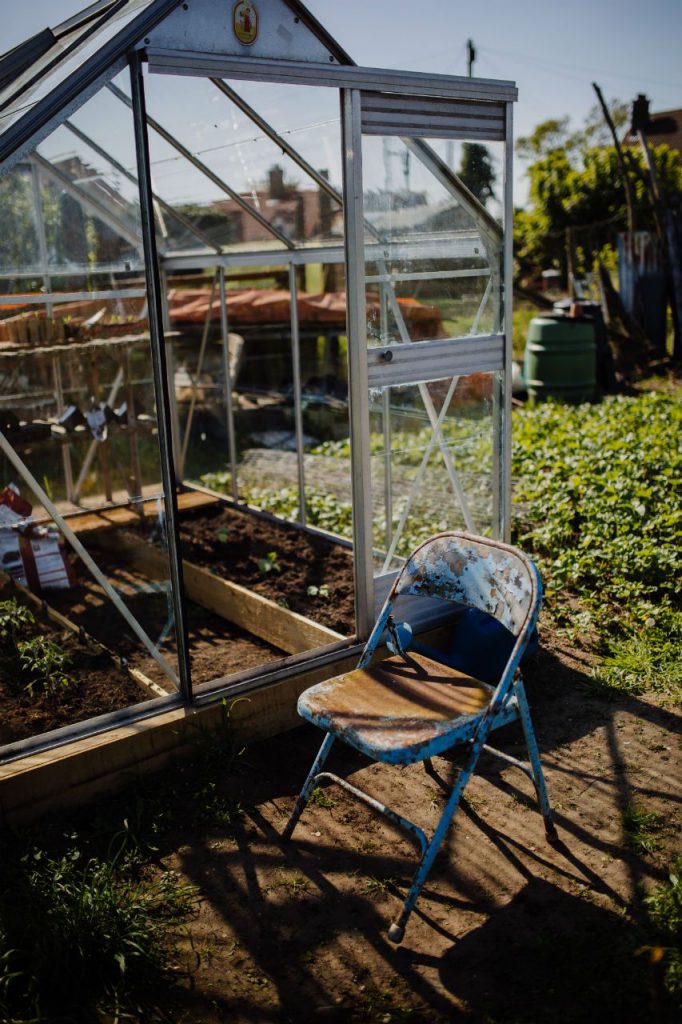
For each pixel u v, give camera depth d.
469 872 2.89
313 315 8.40
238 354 8.65
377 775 3.46
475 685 2.98
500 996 2.39
